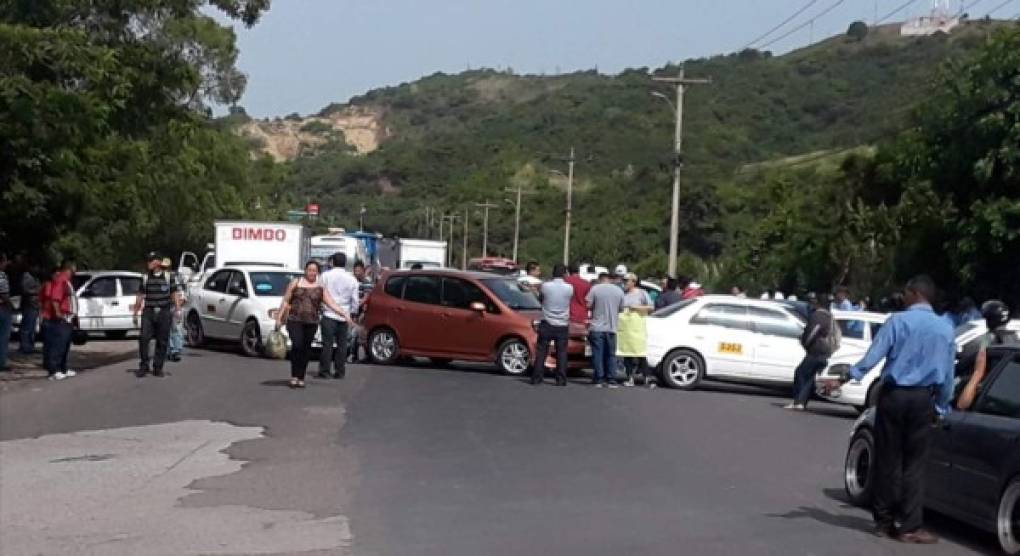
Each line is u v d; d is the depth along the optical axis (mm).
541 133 108000
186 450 12992
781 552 8875
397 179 123562
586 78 135375
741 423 16328
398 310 22531
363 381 19359
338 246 43281
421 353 22281
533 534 9172
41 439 13750
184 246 51594
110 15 22766
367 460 12352
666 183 73250
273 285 24859
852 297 37656
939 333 9359
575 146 94125
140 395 17156
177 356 22203
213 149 47625
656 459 12844
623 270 21625
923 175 32781
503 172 99625
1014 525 8992
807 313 21969
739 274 50750
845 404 18969
